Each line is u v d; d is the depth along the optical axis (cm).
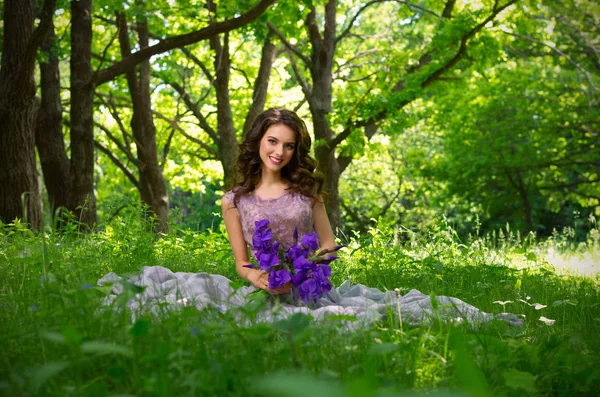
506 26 1762
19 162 1216
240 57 2347
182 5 1598
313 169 514
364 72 2244
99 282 495
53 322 288
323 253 456
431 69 1673
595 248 1236
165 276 549
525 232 2930
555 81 2625
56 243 682
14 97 1197
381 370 261
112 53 2158
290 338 235
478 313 446
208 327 270
